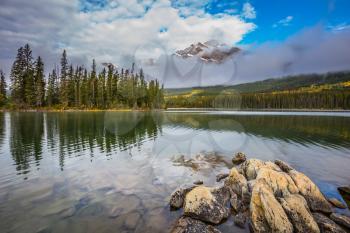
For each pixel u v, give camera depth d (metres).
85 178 11.83
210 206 8.24
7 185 10.56
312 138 26.58
